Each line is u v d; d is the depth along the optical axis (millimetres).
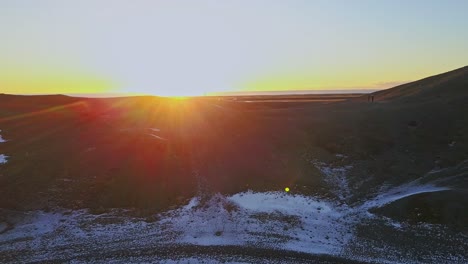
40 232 26406
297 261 22391
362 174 34812
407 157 36625
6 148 41094
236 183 33531
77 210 29594
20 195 30484
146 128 50062
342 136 43500
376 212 27969
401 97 60500
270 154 40000
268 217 28016
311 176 34719
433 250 22906
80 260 22750
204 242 24922
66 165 35844
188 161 38531
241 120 54375
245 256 23062
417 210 26781
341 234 25594
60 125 52125
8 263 22281
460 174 31031
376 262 22141
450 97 50594
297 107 69688
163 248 24219
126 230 26797
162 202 30938
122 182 33219
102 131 48375
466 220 24938
